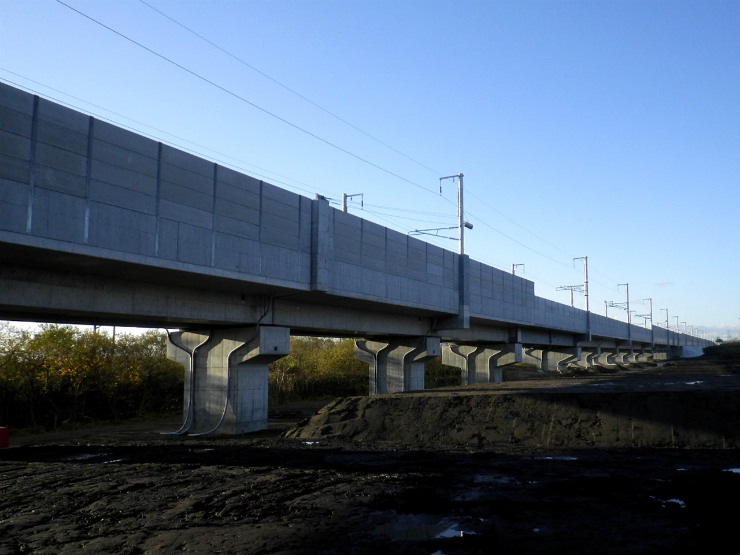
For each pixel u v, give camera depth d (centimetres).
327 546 1109
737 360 10031
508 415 2703
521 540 1146
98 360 4400
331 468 1962
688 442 2345
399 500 1475
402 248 4119
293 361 6512
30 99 1947
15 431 3716
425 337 4994
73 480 1777
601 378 5141
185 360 3472
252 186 2852
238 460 2167
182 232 2464
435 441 2669
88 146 2122
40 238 1947
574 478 1761
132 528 1241
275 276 2953
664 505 1423
